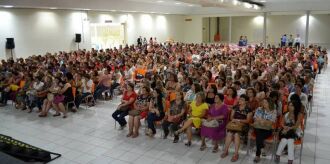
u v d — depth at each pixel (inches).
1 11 505.7
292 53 497.4
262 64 370.6
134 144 215.0
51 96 281.1
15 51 533.3
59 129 248.1
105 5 627.2
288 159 177.0
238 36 1165.1
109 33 729.0
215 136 194.5
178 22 986.7
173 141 217.5
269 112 187.5
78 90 302.5
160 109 223.6
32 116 285.4
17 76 333.4
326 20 1005.2
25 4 490.6
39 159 189.5
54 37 597.0
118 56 470.9
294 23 1051.3
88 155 198.8
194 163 183.8
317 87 384.8
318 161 183.6
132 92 243.4
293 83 262.1
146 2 715.4
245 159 188.2
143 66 394.0
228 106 216.7
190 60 462.0
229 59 416.2
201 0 398.9
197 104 208.5
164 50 582.9
